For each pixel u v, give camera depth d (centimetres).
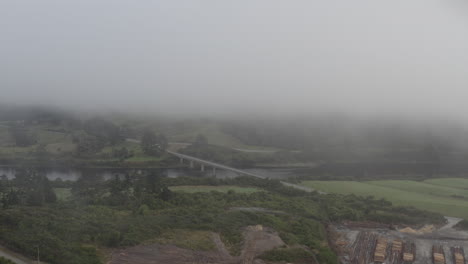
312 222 11925
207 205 13150
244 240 9731
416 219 13175
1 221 9375
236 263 8538
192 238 9606
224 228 10350
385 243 10831
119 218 10781
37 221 9462
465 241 11250
